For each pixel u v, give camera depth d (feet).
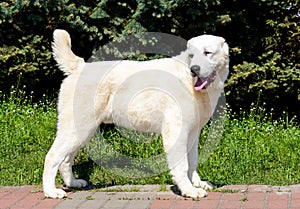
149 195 19.13
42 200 18.58
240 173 22.24
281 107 30.76
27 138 26.07
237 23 29.91
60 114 19.33
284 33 29.81
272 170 22.88
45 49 29.43
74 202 18.31
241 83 29.01
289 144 25.43
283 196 18.56
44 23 29.04
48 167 19.04
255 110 29.66
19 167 23.18
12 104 28.48
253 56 30.27
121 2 28.45
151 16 27.84
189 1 27.30
